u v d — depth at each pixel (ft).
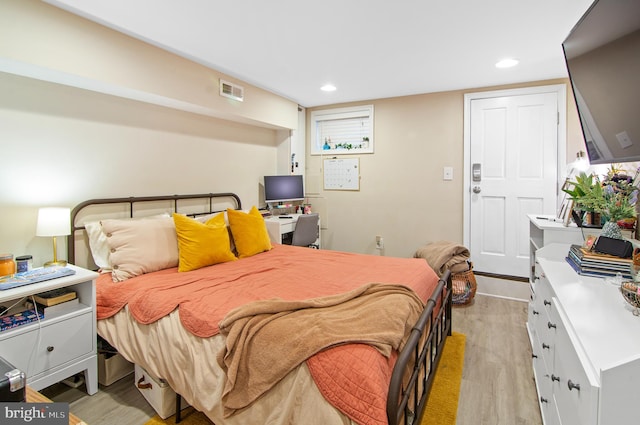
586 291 4.49
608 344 3.10
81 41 6.86
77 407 5.98
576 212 7.10
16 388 3.01
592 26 4.93
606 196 5.94
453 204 13.07
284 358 4.09
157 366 5.60
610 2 4.38
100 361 6.73
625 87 4.39
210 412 4.75
